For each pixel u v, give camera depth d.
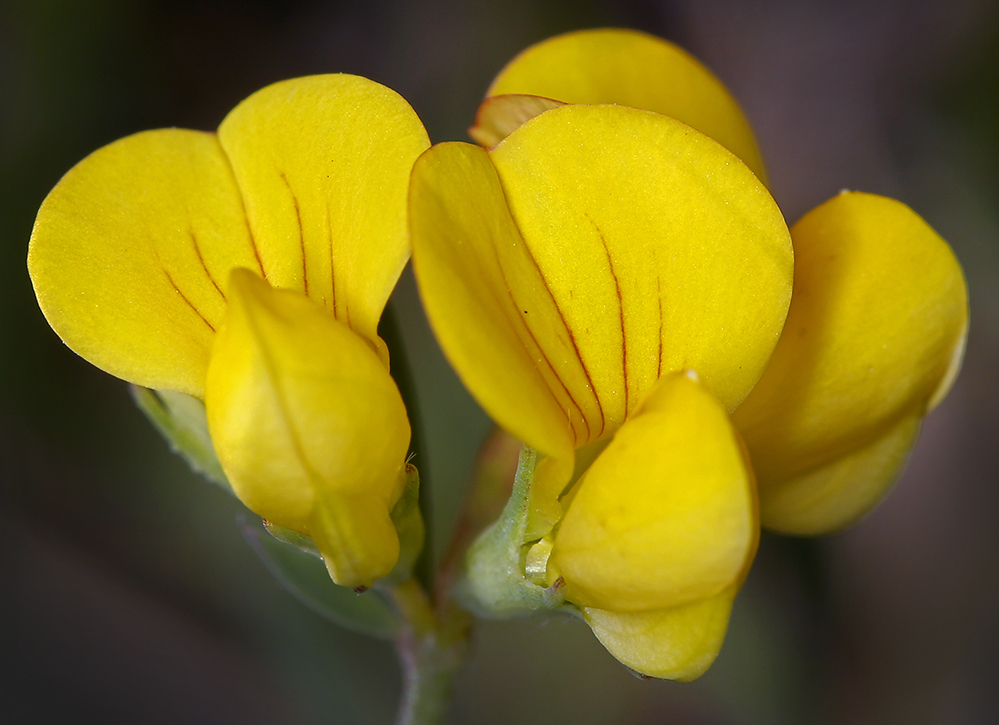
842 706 0.13
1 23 0.13
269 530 0.08
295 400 0.08
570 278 0.08
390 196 0.08
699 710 0.13
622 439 0.08
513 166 0.08
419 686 0.09
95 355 0.08
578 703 0.13
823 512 0.09
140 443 0.13
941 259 0.09
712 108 0.09
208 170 0.08
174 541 0.13
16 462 0.13
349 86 0.08
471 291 0.08
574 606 0.08
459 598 0.09
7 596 0.13
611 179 0.08
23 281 0.13
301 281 0.08
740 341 0.08
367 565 0.08
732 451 0.08
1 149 0.13
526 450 0.08
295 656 0.12
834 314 0.09
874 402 0.09
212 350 0.08
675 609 0.08
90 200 0.08
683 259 0.08
